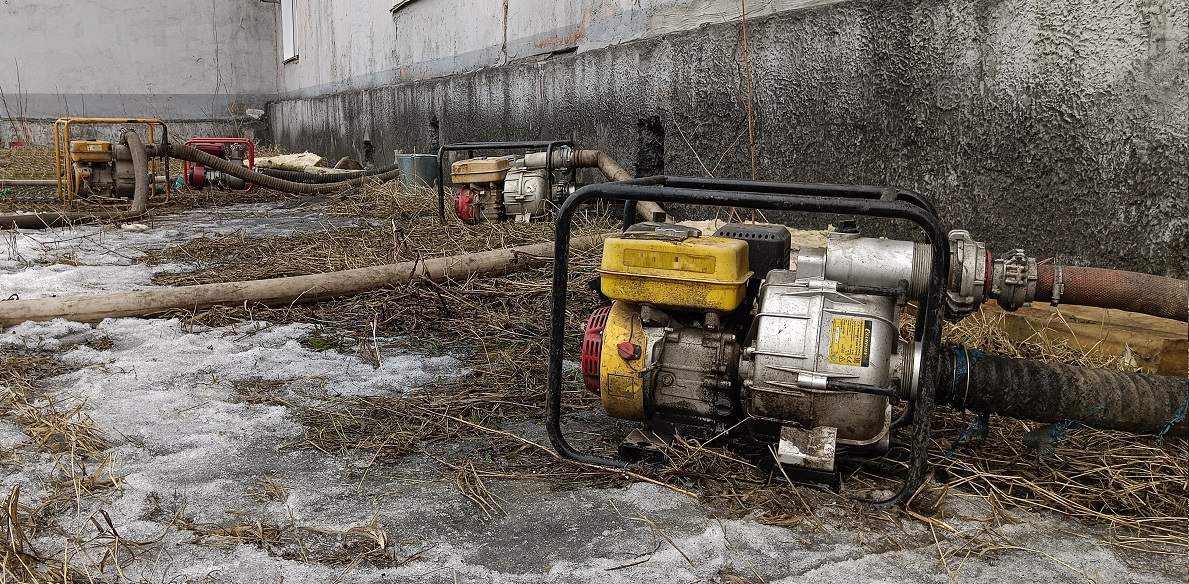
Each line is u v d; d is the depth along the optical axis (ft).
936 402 7.92
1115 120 11.17
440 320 14.16
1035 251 12.50
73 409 9.93
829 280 7.93
